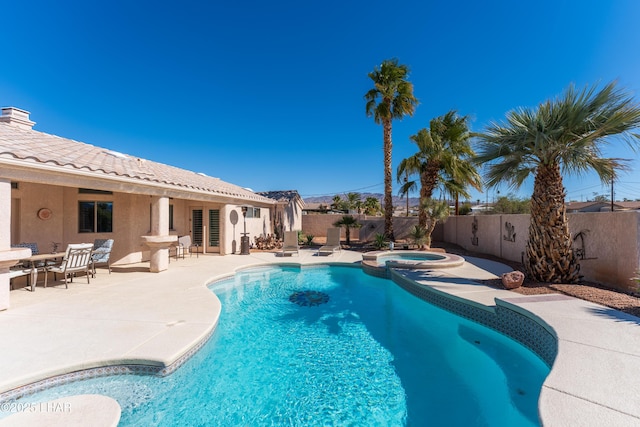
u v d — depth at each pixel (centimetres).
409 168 1852
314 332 634
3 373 360
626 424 239
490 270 1002
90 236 1090
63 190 1030
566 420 246
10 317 561
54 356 406
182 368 434
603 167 698
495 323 596
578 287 693
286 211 2348
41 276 916
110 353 417
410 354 538
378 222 2328
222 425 349
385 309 794
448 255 1274
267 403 394
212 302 667
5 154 579
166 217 1066
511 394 416
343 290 986
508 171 797
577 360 343
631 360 343
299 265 1305
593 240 789
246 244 1553
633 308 527
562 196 750
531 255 788
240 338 598
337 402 399
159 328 511
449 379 457
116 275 976
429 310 772
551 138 673
